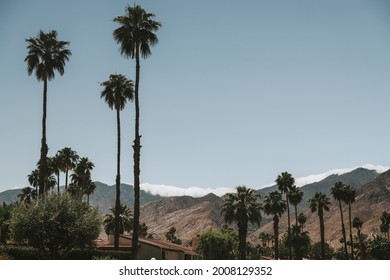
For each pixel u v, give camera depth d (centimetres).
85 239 4097
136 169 4397
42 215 3984
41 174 5062
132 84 6281
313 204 10588
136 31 4728
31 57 5331
